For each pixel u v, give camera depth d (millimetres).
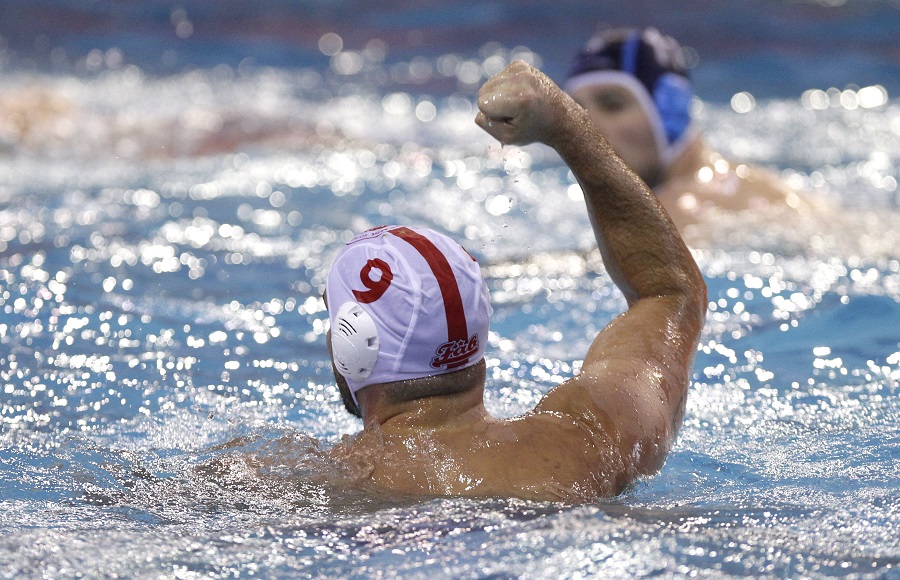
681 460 9344
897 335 13039
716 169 18656
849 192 22641
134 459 9430
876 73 35781
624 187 8953
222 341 13148
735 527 7406
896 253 16469
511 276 15852
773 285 14922
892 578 6633
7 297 14531
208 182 23000
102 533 7402
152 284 15406
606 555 6848
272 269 16422
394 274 7766
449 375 7926
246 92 35094
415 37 42281
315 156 26156
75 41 41125
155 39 41906
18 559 6977
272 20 45031
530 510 7367
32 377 11742
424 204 21453
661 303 9102
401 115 32188
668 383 8570
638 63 18047
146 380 11742
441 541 7035
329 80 36906
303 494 7922
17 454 9547
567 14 44094
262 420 10672
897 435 10023
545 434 7930
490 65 38062
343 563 6836
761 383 11625
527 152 26641
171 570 6832
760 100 33000
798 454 9539
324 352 12828
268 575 6730
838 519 7656
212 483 8406
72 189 21828
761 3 45344
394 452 7902
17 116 27531
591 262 16375
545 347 13000
